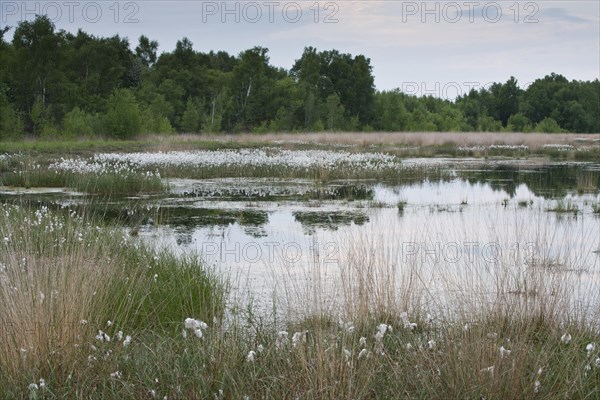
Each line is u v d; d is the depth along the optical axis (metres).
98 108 59.06
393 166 25.17
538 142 48.25
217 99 66.00
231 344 5.33
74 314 5.49
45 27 57.94
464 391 4.55
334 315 6.54
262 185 21.69
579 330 6.09
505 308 6.27
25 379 4.70
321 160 25.16
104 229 10.46
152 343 5.67
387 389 4.73
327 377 4.65
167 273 8.13
